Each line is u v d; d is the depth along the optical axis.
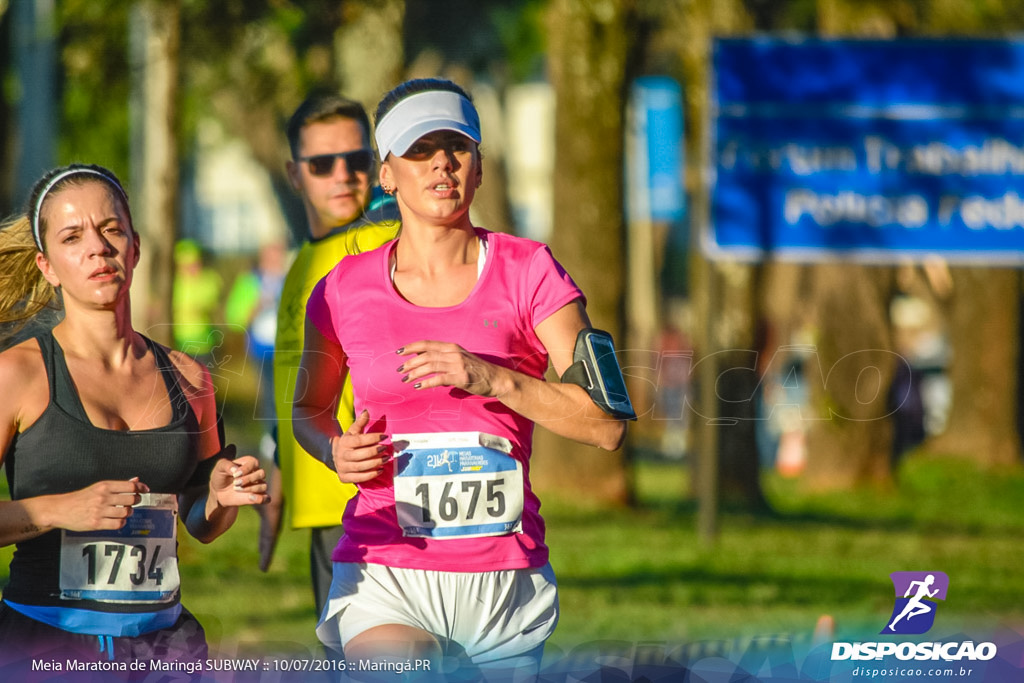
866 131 37.53
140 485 11.97
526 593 12.88
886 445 54.34
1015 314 68.88
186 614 13.22
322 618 13.00
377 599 12.57
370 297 12.68
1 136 39.38
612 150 44.81
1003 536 40.97
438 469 12.52
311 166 17.50
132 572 12.51
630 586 28.88
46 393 12.33
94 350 12.58
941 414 79.12
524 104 137.62
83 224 12.37
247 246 131.50
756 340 47.28
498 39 69.94
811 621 23.73
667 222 98.75
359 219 16.77
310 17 40.97
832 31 49.53
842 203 37.56
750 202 37.53
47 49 41.25
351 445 12.27
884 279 51.81
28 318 13.59
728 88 37.56
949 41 37.50
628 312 45.12
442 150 12.38
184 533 30.45
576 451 44.97
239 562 29.95
